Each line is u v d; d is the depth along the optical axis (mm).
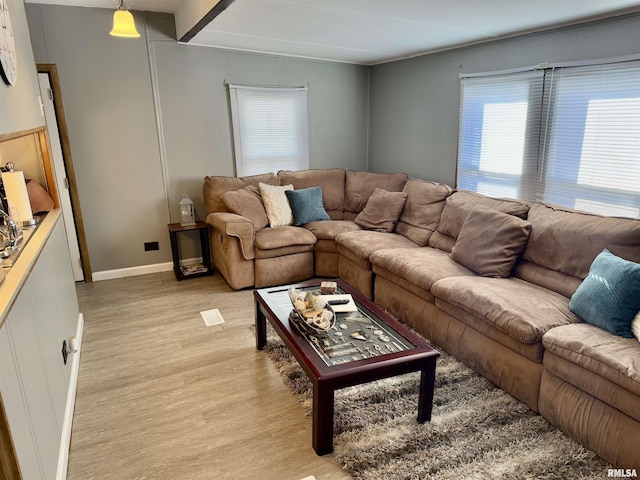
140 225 4348
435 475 1807
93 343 3000
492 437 2018
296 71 4793
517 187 3564
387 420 2145
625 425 1744
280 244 3898
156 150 4273
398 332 2227
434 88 4320
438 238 3598
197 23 3270
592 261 2404
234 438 2068
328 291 2688
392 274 3223
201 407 2301
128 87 4039
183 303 3672
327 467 1878
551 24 3070
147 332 3152
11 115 2002
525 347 2164
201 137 4457
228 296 3814
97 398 2387
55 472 1722
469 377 2498
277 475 1838
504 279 2797
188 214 4344
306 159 5086
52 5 3652
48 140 2967
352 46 4051
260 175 4605
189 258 4633
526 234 2814
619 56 2752
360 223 4309
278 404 2322
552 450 1929
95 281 4230
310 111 4984
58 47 3730
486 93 3736
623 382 1702
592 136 2977
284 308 2525
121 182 4184
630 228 2289
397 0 2562
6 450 1246
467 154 4012
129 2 3672
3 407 1233
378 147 5285
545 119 3277
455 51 4027
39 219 2664
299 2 2637
